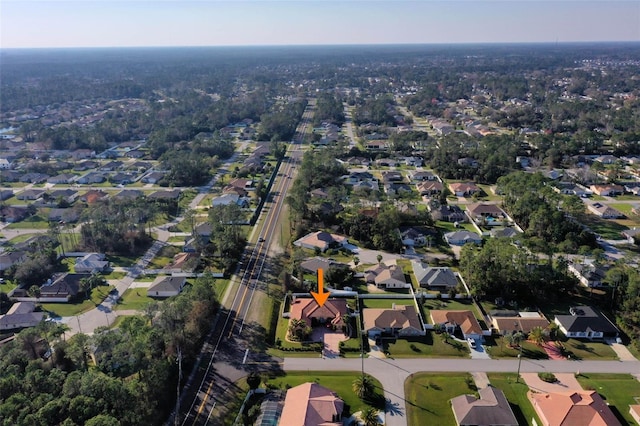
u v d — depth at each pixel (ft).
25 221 560.20
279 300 381.60
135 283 410.72
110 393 237.86
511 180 597.93
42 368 272.31
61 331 301.84
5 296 384.06
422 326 341.21
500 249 389.60
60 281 393.29
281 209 587.68
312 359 310.86
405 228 508.53
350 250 470.39
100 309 371.15
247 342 327.26
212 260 448.24
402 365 303.68
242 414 261.24
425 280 399.03
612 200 604.08
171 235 511.40
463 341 327.26
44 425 215.92
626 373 293.43
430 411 264.52
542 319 340.59
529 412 262.67
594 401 257.55
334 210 540.52
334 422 249.34
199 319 327.06
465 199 618.85
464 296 380.58
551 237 474.49
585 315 340.80
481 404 257.96
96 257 442.91
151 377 264.52
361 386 274.77
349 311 363.76
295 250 457.68
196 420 259.60
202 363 305.53
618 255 451.53
